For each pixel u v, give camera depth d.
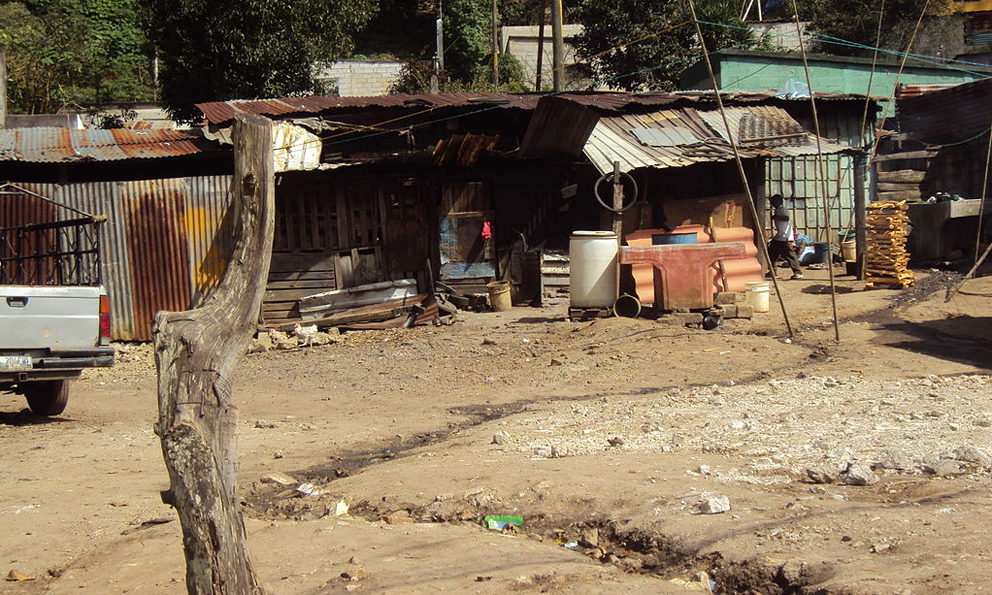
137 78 39.78
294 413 10.73
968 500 5.12
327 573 4.80
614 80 27.92
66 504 6.71
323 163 18.14
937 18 30.02
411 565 4.88
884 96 24.91
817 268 20.88
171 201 17.42
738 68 24.39
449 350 14.47
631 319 14.82
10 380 9.89
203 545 3.29
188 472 3.30
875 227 17.91
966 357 11.84
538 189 19.23
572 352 13.15
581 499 5.82
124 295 17.39
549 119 17.27
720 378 11.07
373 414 10.38
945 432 7.01
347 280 18.52
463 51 41.44
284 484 7.14
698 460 6.62
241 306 3.58
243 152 3.62
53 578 5.24
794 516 5.06
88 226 17.19
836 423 7.70
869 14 29.58
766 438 7.22
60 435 9.62
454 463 7.11
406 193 18.84
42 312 10.11
